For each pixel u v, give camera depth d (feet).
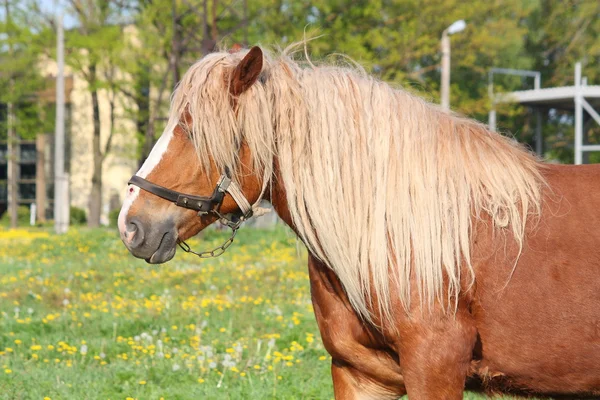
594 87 88.17
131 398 19.52
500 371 12.67
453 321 12.26
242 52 13.52
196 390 20.65
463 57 100.07
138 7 103.24
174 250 13.10
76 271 48.96
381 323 12.57
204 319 31.19
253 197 13.23
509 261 12.37
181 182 12.91
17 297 37.68
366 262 12.62
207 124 12.66
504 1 107.65
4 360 24.34
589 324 12.09
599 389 12.48
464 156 12.94
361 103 13.12
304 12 93.91
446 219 12.51
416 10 92.73
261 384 21.09
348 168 12.85
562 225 12.39
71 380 21.84
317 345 26.25
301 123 12.97
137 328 29.78
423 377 12.25
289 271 46.70
